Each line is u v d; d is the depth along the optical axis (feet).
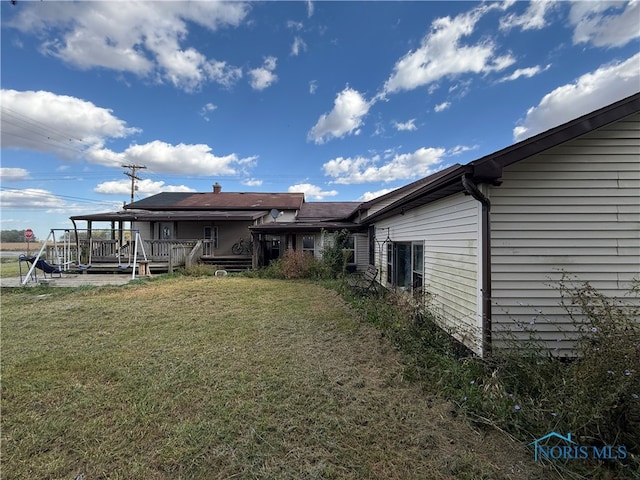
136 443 7.45
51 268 34.17
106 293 27.02
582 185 11.42
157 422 8.30
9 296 25.86
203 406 9.09
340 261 39.37
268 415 8.63
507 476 6.39
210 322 18.15
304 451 7.20
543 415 7.64
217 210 58.13
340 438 7.65
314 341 14.90
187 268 39.91
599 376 7.17
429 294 17.53
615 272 11.38
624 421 6.89
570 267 11.45
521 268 11.45
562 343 11.33
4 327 17.22
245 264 46.98
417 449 7.26
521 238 11.47
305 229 43.52
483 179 11.10
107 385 10.43
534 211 11.47
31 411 8.85
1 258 72.33
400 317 15.74
